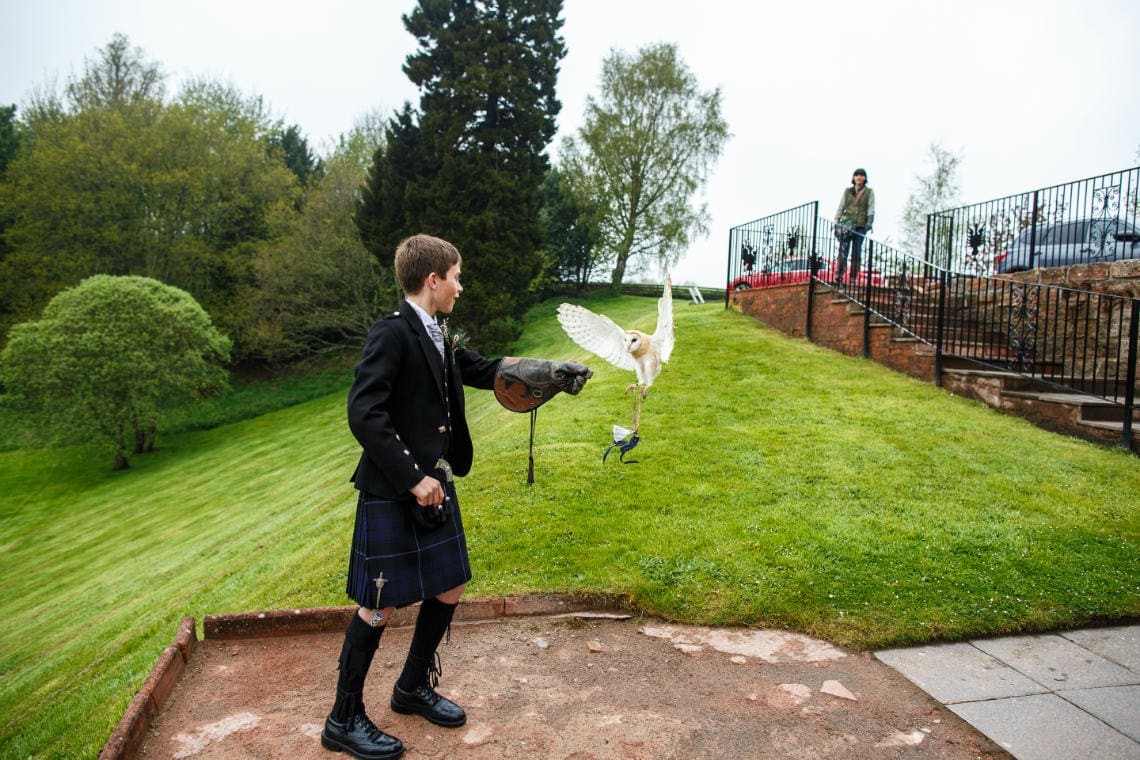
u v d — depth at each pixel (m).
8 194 28.14
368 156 32.66
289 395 28.22
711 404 8.40
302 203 30.89
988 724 2.79
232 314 28.69
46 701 5.55
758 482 5.78
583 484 5.79
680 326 12.98
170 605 6.99
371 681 3.10
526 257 23.94
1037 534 4.76
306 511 9.87
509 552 4.53
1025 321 8.90
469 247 22.47
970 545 4.56
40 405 20.92
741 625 3.70
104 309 20.70
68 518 16.38
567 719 2.78
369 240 24.31
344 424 21.73
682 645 3.48
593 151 32.12
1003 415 8.05
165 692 2.94
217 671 3.19
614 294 34.88
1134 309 6.82
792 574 4.12
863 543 4.54
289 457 18.25
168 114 28.84
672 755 2.53
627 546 4.55
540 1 23.94
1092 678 3.18
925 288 9.92
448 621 2.70
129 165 27.20
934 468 6.16
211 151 30.28
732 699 2.96
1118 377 7.97
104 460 22.66
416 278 2.60
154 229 28.91
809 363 10.34
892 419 7.75
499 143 23.66
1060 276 9.58
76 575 11.41
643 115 32.19
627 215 34.00
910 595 3.90
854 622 3.63
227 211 30.23
